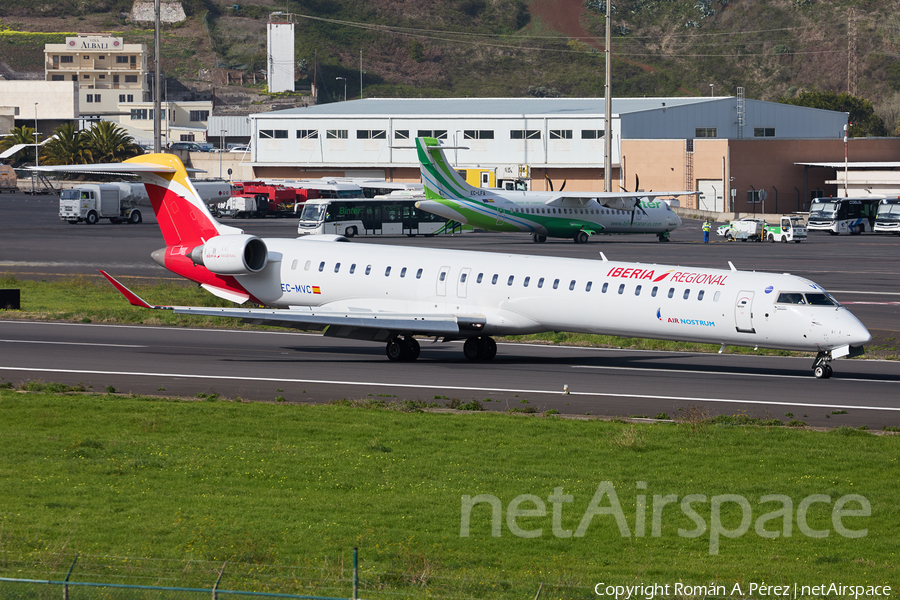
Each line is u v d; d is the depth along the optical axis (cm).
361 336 14875
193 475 8338
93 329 17600
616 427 10344
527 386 12850
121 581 5653
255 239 16025
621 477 8425
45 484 7988
